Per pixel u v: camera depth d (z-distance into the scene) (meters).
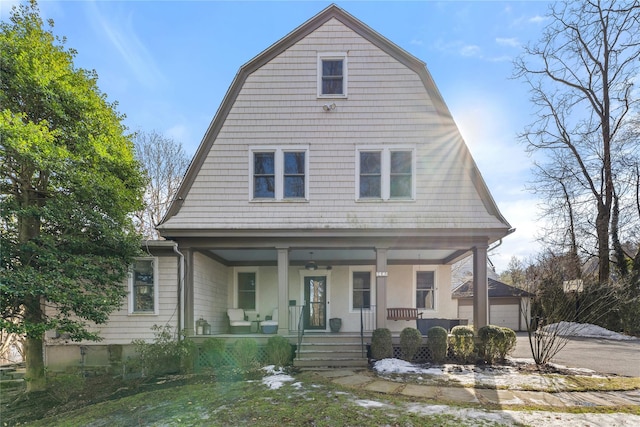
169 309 9.56
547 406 5.38
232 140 9.89
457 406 5.37
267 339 8.95
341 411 5.18
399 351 9.10
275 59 10.15
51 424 5.48
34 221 7.54
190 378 7.75
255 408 5.39
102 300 7.34
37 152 6.38
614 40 17.31
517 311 18.61
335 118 9.95
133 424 5.06
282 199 9.66
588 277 14.63
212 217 9.56
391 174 9.80
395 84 10.04
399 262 12.70
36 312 7.24
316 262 12.55
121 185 8.21
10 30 6.91
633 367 8.25
